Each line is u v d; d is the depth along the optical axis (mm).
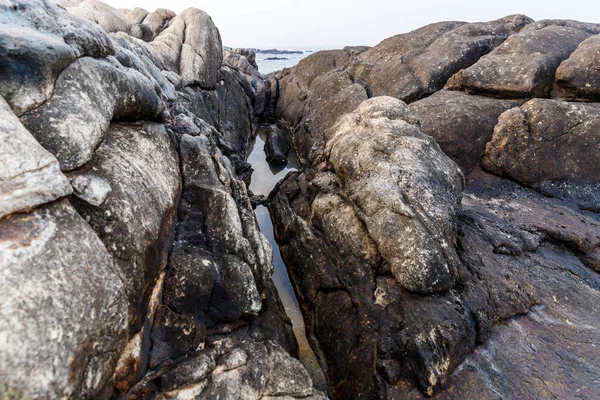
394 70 16047
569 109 10156
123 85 4535
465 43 15070
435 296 5574
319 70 21828
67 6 13656
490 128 10836
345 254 6738
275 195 10844
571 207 9406
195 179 6098
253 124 22219
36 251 2449
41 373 2205
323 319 6348
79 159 3336
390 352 5141
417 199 6184
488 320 5441
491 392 4629
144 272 3916
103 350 2830
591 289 6324
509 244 6926
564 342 5289
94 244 3014
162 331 4168
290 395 4270
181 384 3545
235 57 28984
